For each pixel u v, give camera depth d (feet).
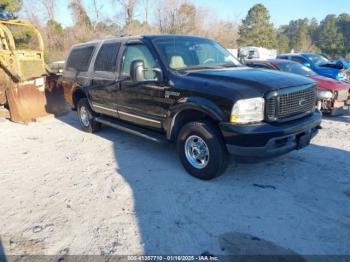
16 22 27.20
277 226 10.71
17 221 11.44
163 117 15.26
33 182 14.66
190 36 17.97
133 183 14.23
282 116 12.71
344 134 21.35
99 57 19.75
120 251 9.67
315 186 13.53
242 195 12.86
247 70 14.88
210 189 13.42
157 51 15.39
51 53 96.89
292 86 12.97
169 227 10.80
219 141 13.10
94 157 17.76
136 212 11.80
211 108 12.66
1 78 24.84
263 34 193.98
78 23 120.26
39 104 27.14
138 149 18.95
